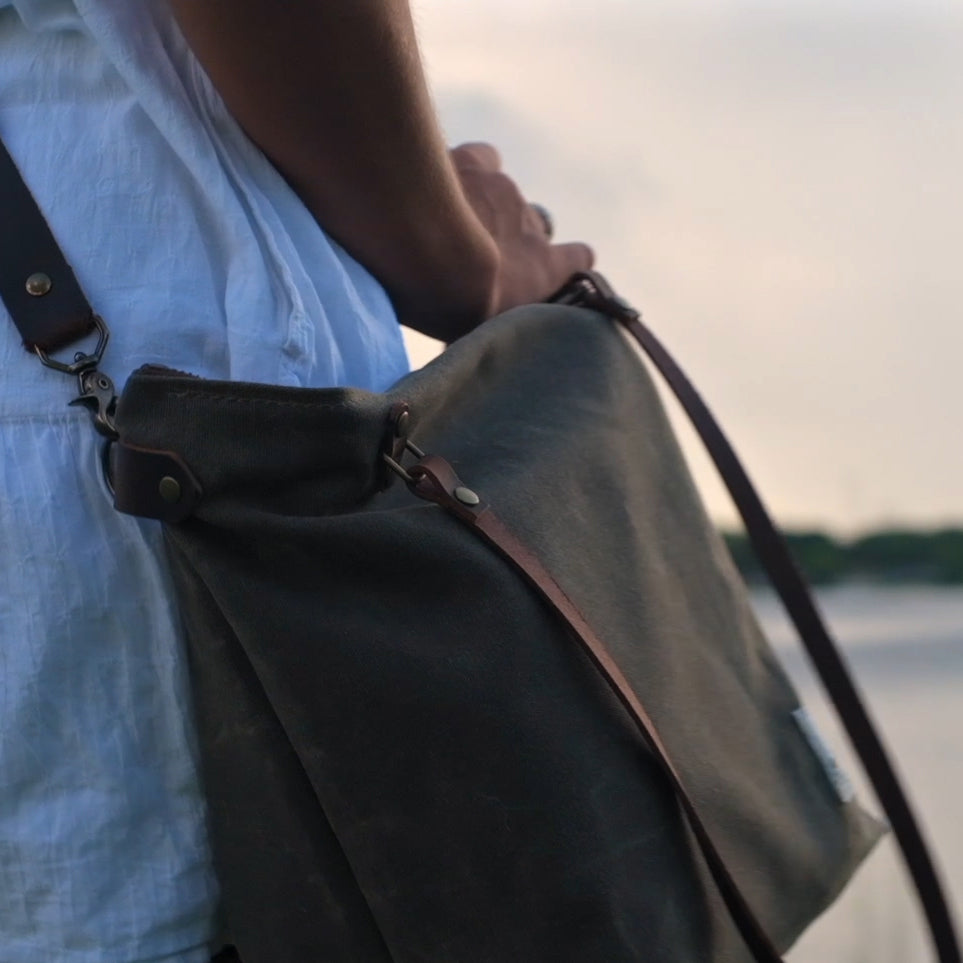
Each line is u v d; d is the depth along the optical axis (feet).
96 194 2.68
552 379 3.15
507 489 2.77
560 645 2.63
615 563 2.98
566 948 2.51
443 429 2.83
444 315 3.15
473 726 2.49
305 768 2.52
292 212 2.76
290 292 2.65
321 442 2.42
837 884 3.33
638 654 2.94
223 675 2.57
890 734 10.03
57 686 2.64
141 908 2.68
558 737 2.55
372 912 2.57
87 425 2.63
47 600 2.63
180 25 2.52
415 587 2.54
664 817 2.70
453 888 2.52
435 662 2.50
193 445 2.43
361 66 2.54
